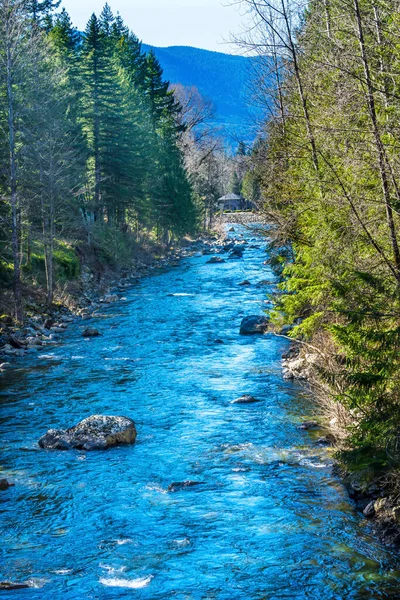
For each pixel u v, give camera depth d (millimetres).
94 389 22234
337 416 16594
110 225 63344
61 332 32625
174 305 40312
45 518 12898
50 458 16109
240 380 22906
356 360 12039
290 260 24000
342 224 14891
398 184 13039
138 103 80688
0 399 21203
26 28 36281
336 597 10000
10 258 40375
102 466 15547
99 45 62031
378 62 14359
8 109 35031
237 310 37938
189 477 14844
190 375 23797
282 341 29297
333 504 13211
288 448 16406
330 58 15422
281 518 12695
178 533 12219
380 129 12797
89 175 56406
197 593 10180
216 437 17375
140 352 27828
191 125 116812
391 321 12078
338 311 11766
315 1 16688
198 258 73438
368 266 12938
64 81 54562
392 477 12430
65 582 10547
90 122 62812
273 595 10086
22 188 39562
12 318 32812
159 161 81125
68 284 44188
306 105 19594
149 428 18266
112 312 38312
